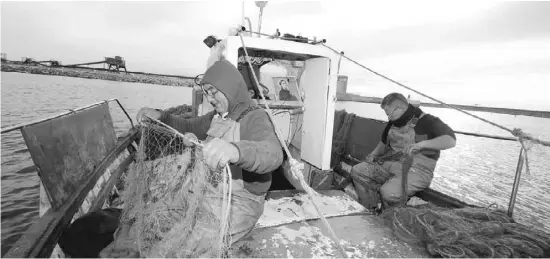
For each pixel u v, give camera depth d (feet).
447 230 6.44
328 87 11.28
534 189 47.44
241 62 11.75
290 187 13.62
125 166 10.30
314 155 12.08
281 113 13.56
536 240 6.26
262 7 10.69
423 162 9.54
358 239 6.73
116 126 65.10
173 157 6.91
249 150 4.62
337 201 8.83
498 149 78.23
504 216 7.54
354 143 16.42
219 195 5.77
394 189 9.25
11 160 40.37
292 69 13.60
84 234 5.65
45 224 5.20
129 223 6.13
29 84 183.62
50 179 5.89
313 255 6.02
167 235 5.36
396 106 9.82
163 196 6.42
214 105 6.18
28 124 5.59
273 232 6.84
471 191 45.52
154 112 8.19
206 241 5.27
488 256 5.93
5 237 22.72
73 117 7.82
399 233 6.85
